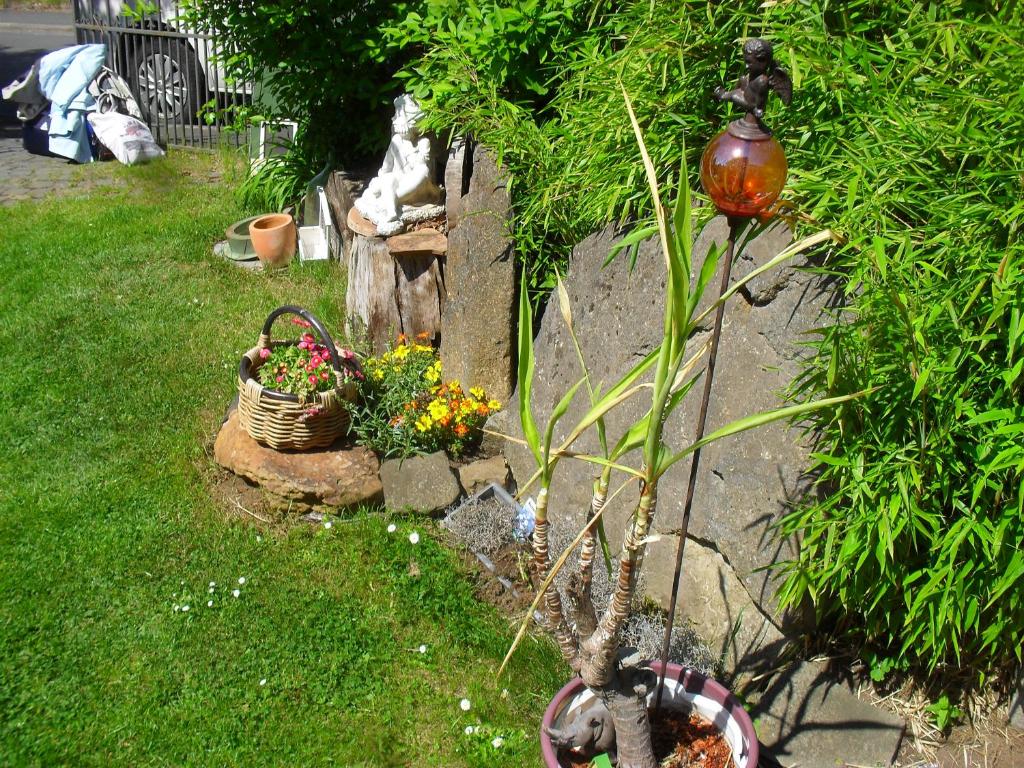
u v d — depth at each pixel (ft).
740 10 10.77
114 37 32.01
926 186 9.30
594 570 11.71
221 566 12.52
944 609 8.61
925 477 8.87
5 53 47.85
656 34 11.41
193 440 15.07
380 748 10.11
